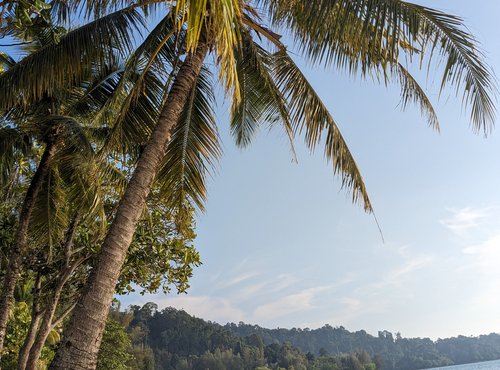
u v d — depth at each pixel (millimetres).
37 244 9391
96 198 8078
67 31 6652
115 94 5816
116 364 26375
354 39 4961
